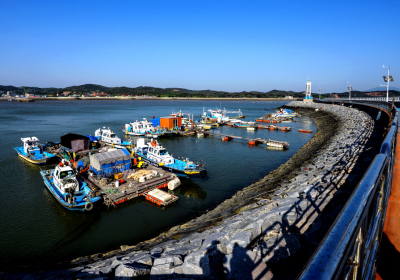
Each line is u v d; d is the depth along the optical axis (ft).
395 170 25.20
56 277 45.50
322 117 352.90
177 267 35.45
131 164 115.85
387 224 15.20
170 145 193.06
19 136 206.69
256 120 352.08
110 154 106.42
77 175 104.27
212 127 294.66
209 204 91.35
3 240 70.03
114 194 88.89
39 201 92.63
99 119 342.85
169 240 59.06
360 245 7.58
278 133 252.83
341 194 49.39
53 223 78.64
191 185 108.68
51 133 225.15
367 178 9.05
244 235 38.24
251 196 82.12
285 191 68.13
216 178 117.29
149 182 99.91
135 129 234.79
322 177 67.15
